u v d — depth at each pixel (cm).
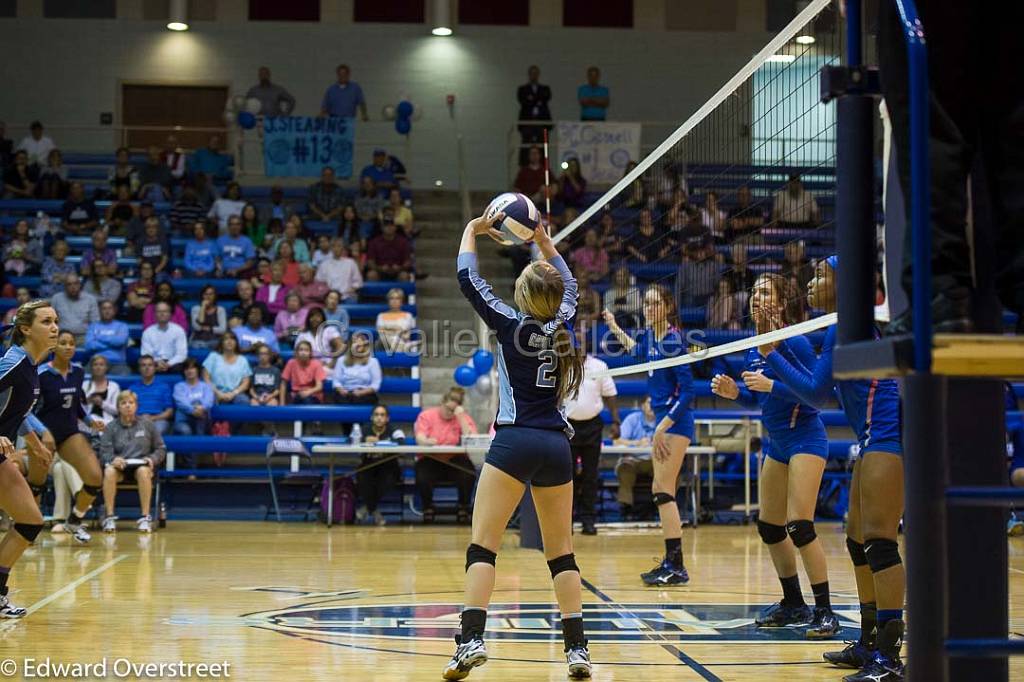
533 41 1956
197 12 1920
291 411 1223
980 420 229
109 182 1759
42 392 854
